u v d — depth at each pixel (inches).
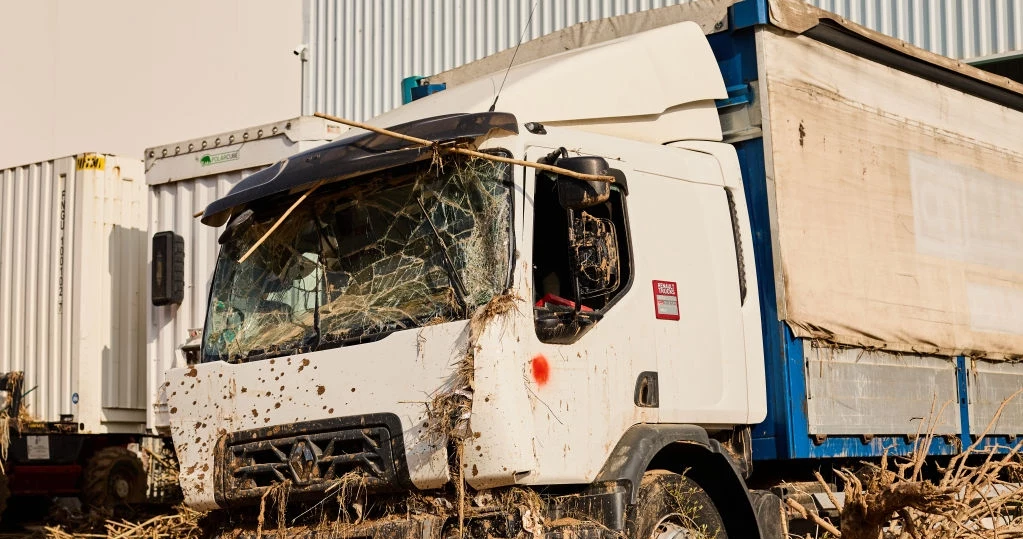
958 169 321.7
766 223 257.3
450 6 636.7
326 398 211.5
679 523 224.8
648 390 221.0
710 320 239.1
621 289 220.2
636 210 228.4
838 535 229.3
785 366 251.0
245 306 235.5
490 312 195.9
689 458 235.6
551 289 210.7
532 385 198.8
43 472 453.4
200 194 425.7
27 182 478.3
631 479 207.0
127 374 462.0
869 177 285.9
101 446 478.6
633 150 233.9
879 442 277.1
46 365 457.4
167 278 344.5
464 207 208.8
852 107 285.1
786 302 252.2
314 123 406.3
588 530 199.0
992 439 322.0
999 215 336.8
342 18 683.4
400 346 204.4
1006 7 501.4
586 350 210.1
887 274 285.0
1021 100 351.9
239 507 224.2
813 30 273.1
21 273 473.7
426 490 201.2
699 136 258.2
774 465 273.1
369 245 219.3
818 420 255.4
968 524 253.1
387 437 202.4
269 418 218.1
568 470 202.4
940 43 513.7
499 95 219.5
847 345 267.1
